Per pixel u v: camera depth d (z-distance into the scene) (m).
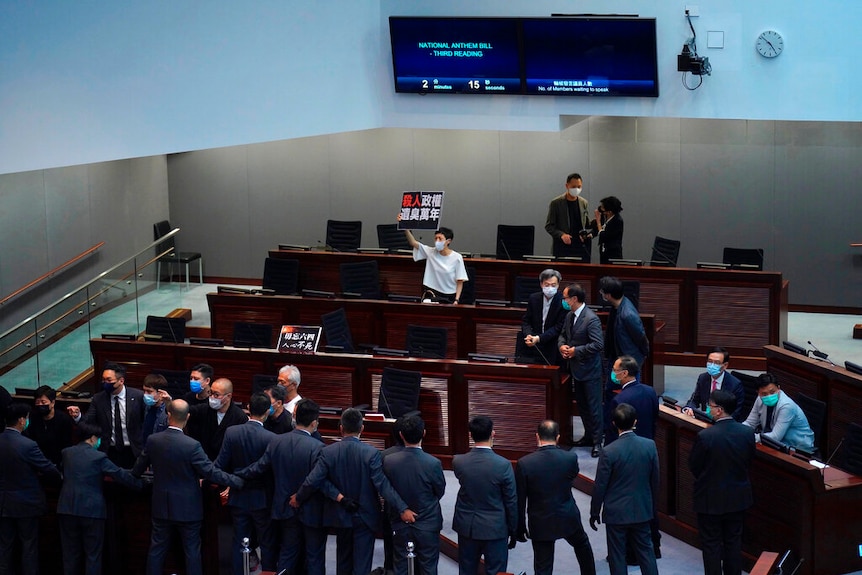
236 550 8.24
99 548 8.35
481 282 13.76
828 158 15.55
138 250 17.00
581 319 10.05
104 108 9.77
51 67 9.19
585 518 9.44
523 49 13.06
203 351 11.19
